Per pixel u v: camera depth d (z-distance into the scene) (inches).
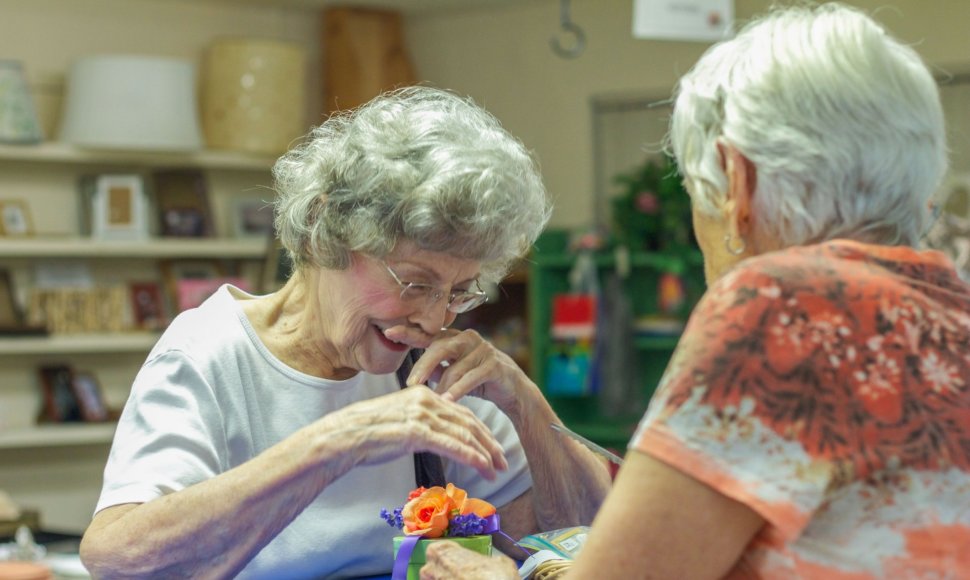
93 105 214.5
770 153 51.1
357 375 74.2
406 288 66.3
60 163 232.2
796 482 47.2
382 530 73.2
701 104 54.1
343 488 73.1
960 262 165.9
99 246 222.4
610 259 231.0
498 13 256.8
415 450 61.9
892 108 50.7
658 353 239.0
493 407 80.4
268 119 234.8
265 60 234.1
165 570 62.4
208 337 71.9
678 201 224.8
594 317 231.0
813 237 52.3
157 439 66.2
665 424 48.3
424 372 70.4
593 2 245.4
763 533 49.3
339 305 68.5
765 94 51.6
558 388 233.3
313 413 72.5
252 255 242.7
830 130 50.5
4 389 228.2
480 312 255.4
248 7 253.8
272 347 73.3
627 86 241.9
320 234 66.3
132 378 241.6
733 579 50.4
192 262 243.1
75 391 230.1
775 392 47.8
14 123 211.5
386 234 64.4
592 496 79.7
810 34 52.4
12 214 222.7
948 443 48.4
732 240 53.3
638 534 48.1
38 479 233.1
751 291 49.1
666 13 129.2
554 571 63.0
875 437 47.9
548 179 252.1
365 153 65.1
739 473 47.4
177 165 237.5
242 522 61.7
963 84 210.7
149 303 237.3
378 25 250.1
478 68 259.9
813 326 48.6
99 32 237.0
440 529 63.1
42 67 231.3
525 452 77.2
